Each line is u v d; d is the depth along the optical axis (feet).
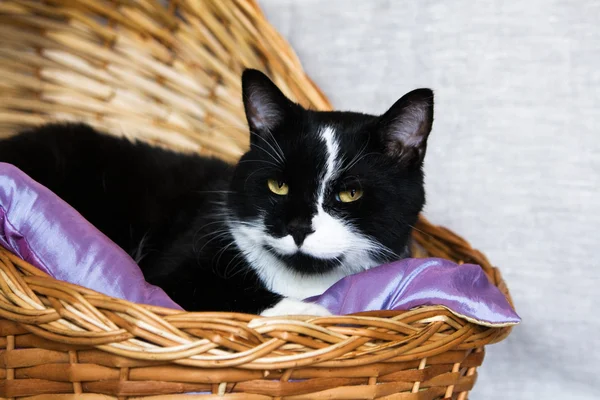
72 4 5.88
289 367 3.04
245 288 4.09
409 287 3.81
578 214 6.18
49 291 3.10
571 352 6.34
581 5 5.86
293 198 3.99
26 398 3.24
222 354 2.99
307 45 6.52
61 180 4.83
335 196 3.98
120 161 5.09
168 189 5.06
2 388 3.22
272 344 3.02
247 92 4.20
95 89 6.00
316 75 6.56
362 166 4.02
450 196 6.42
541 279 6.35
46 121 5.83
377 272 3.93
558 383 6.37
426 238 5.38
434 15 6.19
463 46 6.17
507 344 6.44
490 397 6.43
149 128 6.08
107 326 3.00
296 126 4.15
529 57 6.04
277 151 4.10
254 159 4.20
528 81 6.08
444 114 6.31
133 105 6.10
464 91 6.23
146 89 6.10
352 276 3.95
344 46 6.45
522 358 6.45
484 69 6.15
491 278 4.87
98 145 5.09
